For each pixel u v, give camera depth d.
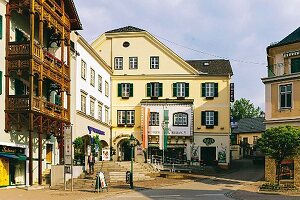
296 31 35.50
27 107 25.25
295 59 34.19
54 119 28.91
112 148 50.31
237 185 30.80
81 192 23.39
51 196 21.19
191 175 38.25
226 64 54.53
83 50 40.47
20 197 20.53
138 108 51.53
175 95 51.28
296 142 27.44
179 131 49.50
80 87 39.38
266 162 34.16
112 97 52.09
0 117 24.88
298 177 31.97
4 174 25.17
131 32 52.31
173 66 51.72
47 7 27.89
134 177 31.64
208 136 50.38
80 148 34.88
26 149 27.62
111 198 20.95
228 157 49.53
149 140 49.34
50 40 32.44
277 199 21.41
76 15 32.75
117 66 52.44
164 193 23.70
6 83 25.55
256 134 76.69
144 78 51.91
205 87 51.16
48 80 30.56
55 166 27.47
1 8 25.34
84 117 40.34
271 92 34.84
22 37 28.16
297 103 33.06
